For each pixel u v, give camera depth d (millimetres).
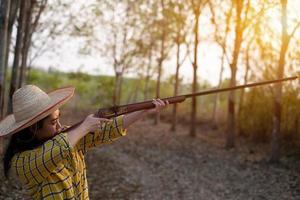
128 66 35000
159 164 17906
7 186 10125
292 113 21516
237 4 22047
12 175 10836
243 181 15023
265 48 22500
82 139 3227
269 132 24359
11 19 12508
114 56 34156
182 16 28344
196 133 30094
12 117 3223
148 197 12539
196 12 26594
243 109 26562
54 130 3104
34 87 3066
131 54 34094
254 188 14039
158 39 32875
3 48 10742
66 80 45688
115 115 3342
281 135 21688
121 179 14508
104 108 3346
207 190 13742
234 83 22828
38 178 2977
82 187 3166
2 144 10984
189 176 15727
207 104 40344
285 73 20828
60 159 2922
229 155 20594
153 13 31062
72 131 3037
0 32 10680
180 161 18734
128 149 21422
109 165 16766
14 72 13852
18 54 13883
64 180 3021
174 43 31812
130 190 13156
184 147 22969
